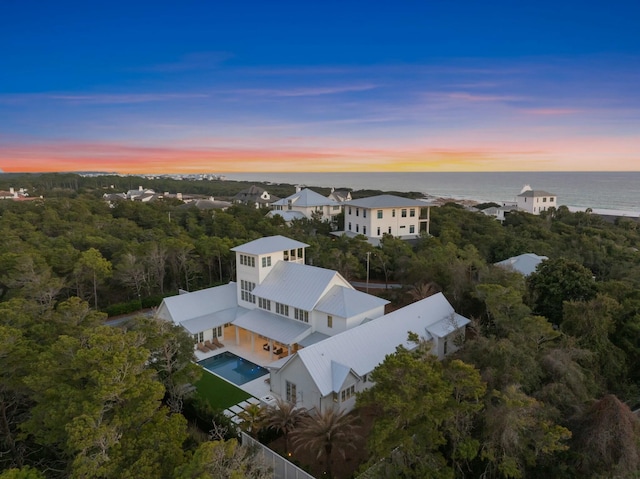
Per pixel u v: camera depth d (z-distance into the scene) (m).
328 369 27.05
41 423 18.77
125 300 51.94
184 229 75.38
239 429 23.59
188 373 24.89
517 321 28.92
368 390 18.91
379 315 36.44
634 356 29.88
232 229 69.19
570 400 21.22
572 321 30.34
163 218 78.00
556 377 23.02
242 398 29.95
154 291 53.84
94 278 46.09
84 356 17.64
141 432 17.50
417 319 34.34
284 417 23.16
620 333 30.86
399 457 18.14
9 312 25.55
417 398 17.03
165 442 17.09
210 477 13.72
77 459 15.07
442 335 33.03
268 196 141.62
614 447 18.38
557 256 53.84
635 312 31.45
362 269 53.97
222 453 14.52
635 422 18.95
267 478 16.03
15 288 41.75
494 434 18.00
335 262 51.59
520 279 36.66
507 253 57.19
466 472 19.88
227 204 112.31
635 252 56.19
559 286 35.69
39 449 21.75
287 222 85.00
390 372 17.77
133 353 18.27
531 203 112.38
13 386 20.81
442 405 17.34
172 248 52.81
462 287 40.91
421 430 17.31
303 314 36.28
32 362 21.03
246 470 16.55
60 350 19.75
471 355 25.39
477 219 78.44
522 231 69.38
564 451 18.86
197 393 29.02
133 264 49.19
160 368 24.61
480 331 30.88
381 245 61.56
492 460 17.94
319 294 35.72
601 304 29.94
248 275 40.81
